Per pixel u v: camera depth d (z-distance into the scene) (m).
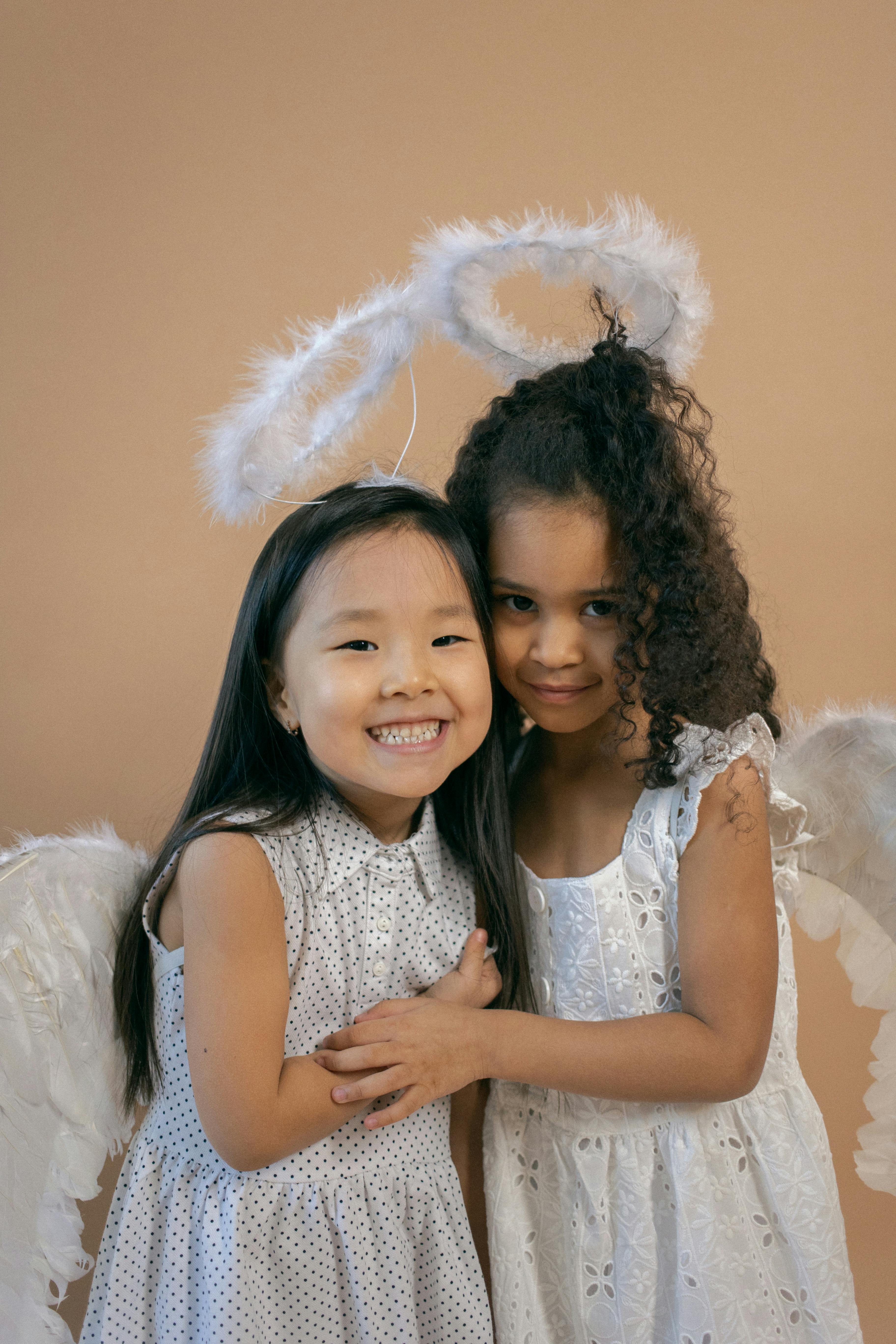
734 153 1.83
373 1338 0.94
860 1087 1.85
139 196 1.85
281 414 1.05
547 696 0.98
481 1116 1.12
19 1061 0.94
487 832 1.05
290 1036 0.95
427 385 1.83
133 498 1.88
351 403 1.07
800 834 1.08
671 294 1.04
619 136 1.84
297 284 1.86
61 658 1.89
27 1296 0.92
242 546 1.88
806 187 1.84
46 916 0.98
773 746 1.00
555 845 1.07
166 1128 0.98
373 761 0.92
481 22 1.84
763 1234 1.04
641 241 1.02
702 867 0.97
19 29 1.81
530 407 1.00
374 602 0.91
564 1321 1.06
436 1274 0.98
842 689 1.89
